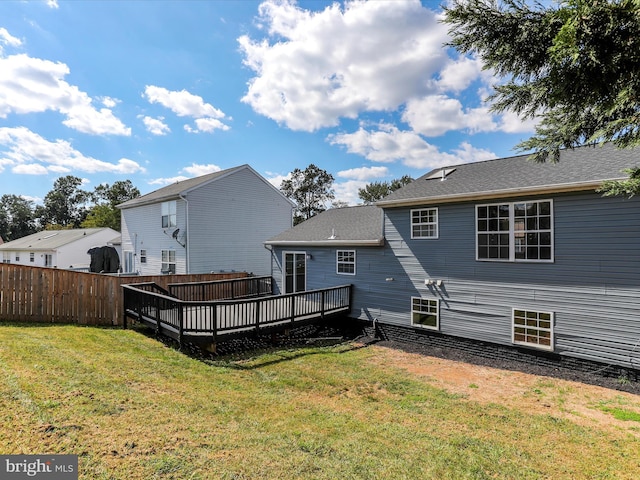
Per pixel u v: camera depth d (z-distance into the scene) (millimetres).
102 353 5926
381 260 9891
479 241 8062
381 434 4098
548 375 6797
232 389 5277
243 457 3148
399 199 9180
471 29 3180
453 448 3832
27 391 3605
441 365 7441
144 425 3443
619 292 6254
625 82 2662
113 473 2545
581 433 4363
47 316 8312
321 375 6441
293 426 4121
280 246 13039
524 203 7395
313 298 9695
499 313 7738
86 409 3520
